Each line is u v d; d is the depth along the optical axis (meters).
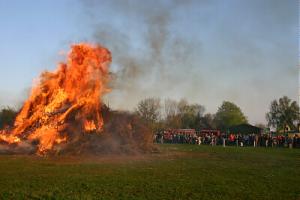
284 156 37.09
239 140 67.00
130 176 20.12
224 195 15.55
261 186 17.94
